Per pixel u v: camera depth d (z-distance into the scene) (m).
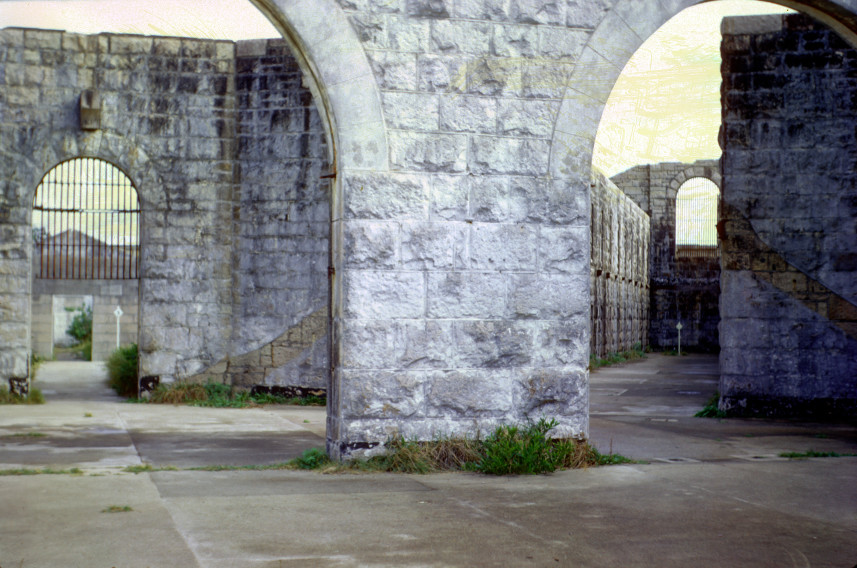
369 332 6.18
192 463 6.66
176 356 12.43
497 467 6.03
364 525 4.44
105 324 24.80
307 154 12.52
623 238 28.22
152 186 12.41
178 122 12.52
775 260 10.51
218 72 12.64
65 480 5.63
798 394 10.47
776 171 10.50
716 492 5.51
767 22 10.55
